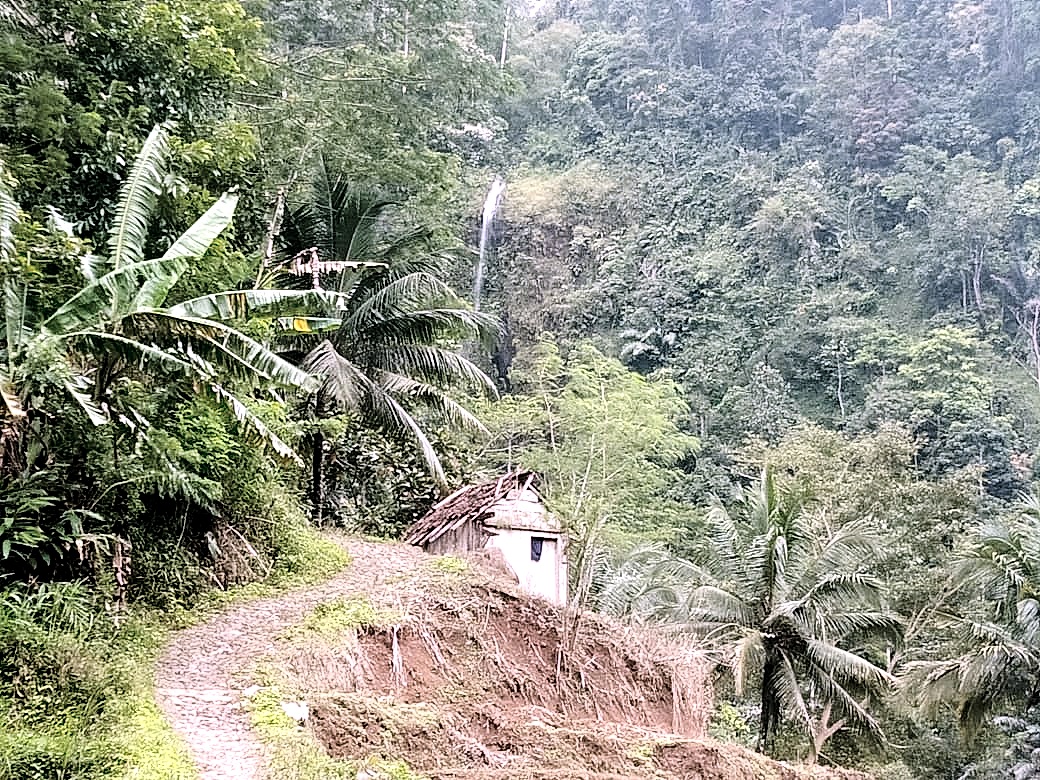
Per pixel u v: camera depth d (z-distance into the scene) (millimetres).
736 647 17500
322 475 17438
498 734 9133
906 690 19359
